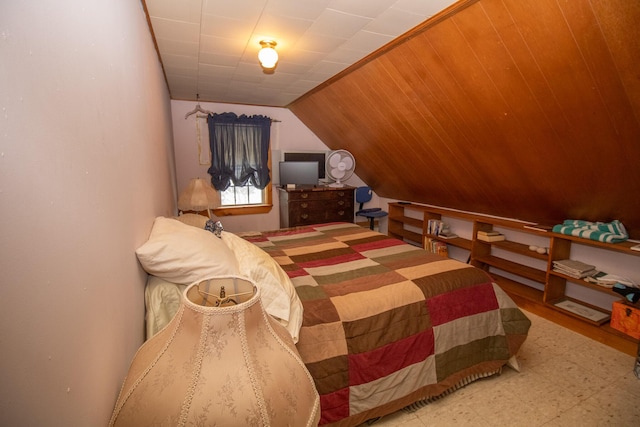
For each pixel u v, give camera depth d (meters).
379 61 2.62
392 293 1.71
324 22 2.07
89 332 0.61
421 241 4.41
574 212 2.66
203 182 3.26
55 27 0.52
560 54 1.67
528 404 1.75
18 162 0.40
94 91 0.72
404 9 1.88
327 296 1.67
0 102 0.37
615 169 2.03
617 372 2.02
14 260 0.39
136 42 1.44
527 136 2.27
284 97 4.26
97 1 0.78
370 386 1.49
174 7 1.89
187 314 0.63
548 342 2.36
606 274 2.53
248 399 0.58
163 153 2.49
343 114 3.86
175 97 4.26
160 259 1.15
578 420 1.65
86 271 0.61
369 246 2.56
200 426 0.55
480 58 2.00
